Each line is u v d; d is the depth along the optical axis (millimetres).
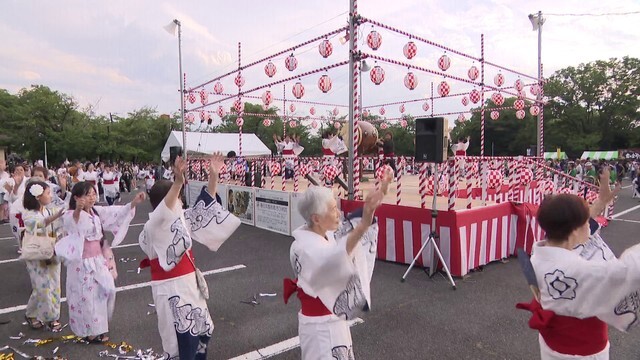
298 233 2463
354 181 7258
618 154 40594
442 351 3766
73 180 13828
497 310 4734
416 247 6398
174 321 2934
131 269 6566
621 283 1737
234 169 13289
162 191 3188
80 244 3828
